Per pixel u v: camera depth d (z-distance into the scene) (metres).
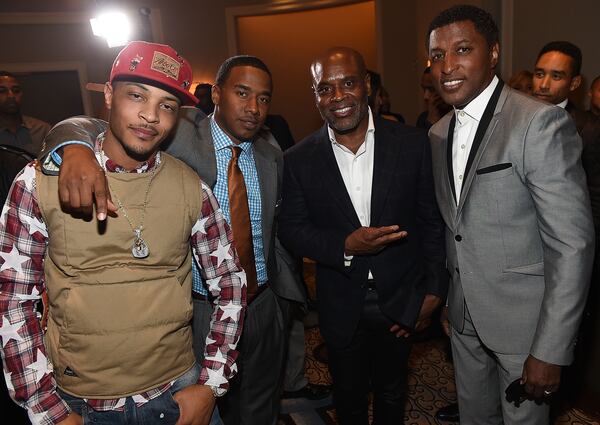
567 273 1.22
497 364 1.56
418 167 1.64
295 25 6.44
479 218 1.38
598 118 2.13
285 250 1.81
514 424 1.46
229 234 1.30
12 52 5.49
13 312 1.04
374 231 1.46
